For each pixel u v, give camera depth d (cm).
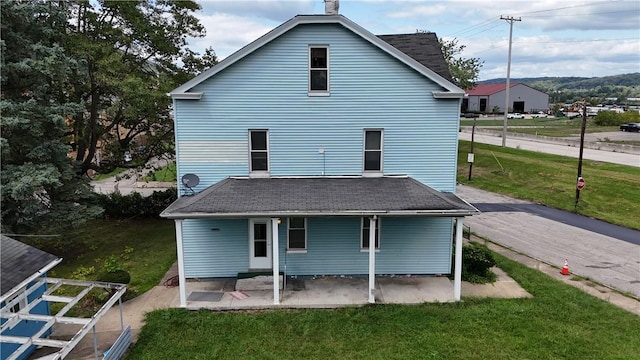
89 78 1728
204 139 1370
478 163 3503
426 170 1417
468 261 1445
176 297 1301
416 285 1376
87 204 1700
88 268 1546
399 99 1367
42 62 1391
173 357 1003
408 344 1048
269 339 1075
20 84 1492
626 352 998
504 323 1131
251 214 1179
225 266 1430
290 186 1333
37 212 1517
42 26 1505
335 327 1128
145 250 1742
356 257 1433
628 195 2400
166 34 2006
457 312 1193
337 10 1449
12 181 1367
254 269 1430
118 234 1961
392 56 1337
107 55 1731
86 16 1767
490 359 984
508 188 2775
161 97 1775
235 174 1393
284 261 1428
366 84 1356
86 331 877
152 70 2011
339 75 1349
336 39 1327
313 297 1284
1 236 1093
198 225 1402
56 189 1548
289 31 1316
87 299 1280
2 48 1342
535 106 9362
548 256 1642
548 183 2748
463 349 1022
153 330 1112
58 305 1258
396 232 1427
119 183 3322
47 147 1488
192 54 2147
